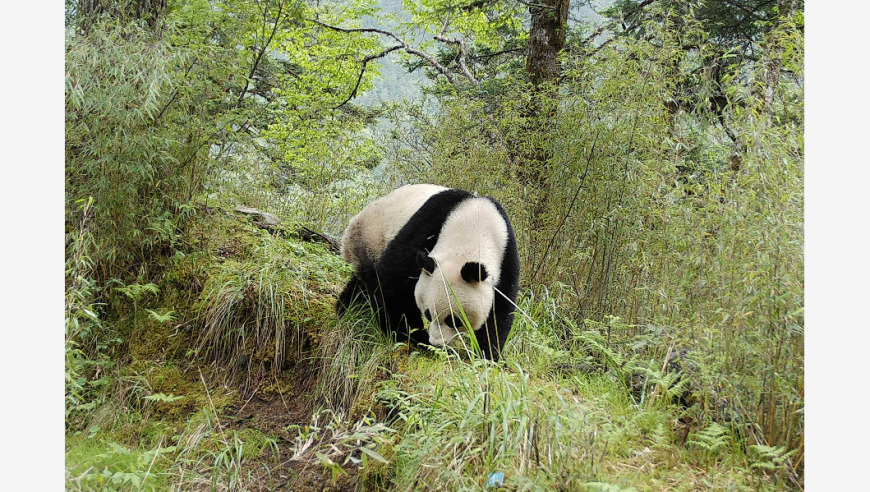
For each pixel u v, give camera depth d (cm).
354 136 827
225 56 565
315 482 385
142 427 455
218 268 561
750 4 1018
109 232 512
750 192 364
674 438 378
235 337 517
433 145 763
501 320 460
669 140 524
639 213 549
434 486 323
